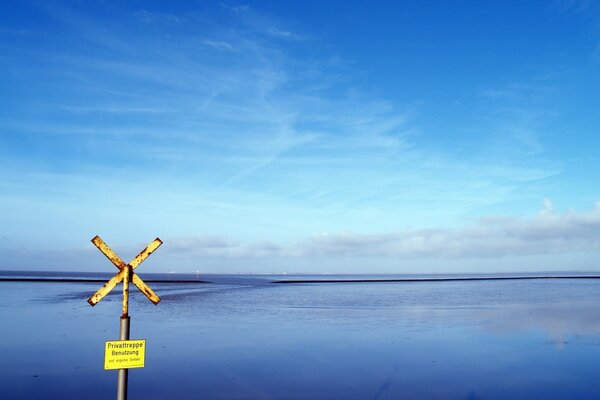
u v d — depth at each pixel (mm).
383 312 35844
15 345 19281
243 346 19969
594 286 88438
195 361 16828
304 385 13750
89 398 12227
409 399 12508
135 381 13953
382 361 17203
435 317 32125
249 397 12492
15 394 12500
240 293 62594
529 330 25344
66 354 17531
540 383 14227
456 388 13617
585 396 12922
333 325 27453
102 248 5484
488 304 43875
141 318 29594
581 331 24906
